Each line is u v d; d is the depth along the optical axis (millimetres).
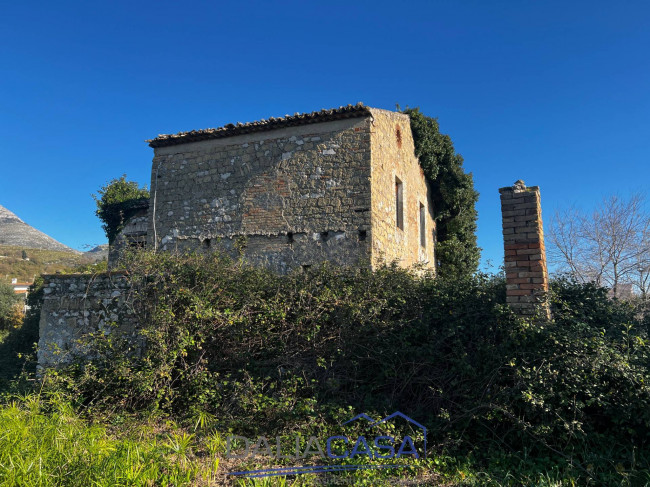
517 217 5652
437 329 5777
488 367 5012
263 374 6121
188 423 5719
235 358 6457
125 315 7195
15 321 23625
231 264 7680
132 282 7074
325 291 6625
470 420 4777
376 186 9453
